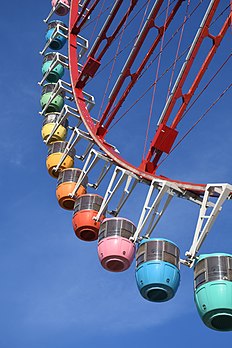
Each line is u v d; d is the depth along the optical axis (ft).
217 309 66.13
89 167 98.07
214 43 84.89
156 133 86.79
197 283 68.90
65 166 114.01
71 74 118.52
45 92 138.41
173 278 72.43
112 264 81.00
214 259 69.15
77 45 125.49
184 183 79.30
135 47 94.07
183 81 85.25
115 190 87.45
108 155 95.66
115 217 83.46
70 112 112.27
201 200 78.59
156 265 72.54
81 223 91.86
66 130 128.06
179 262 74.33
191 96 85.81
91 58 111.24
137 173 86.99
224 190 71.36
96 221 88.58
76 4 128.36
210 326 67.67
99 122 99.96
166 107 85.71
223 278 67.36
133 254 81.20
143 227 77.46
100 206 93.50
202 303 67.36
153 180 79.51
